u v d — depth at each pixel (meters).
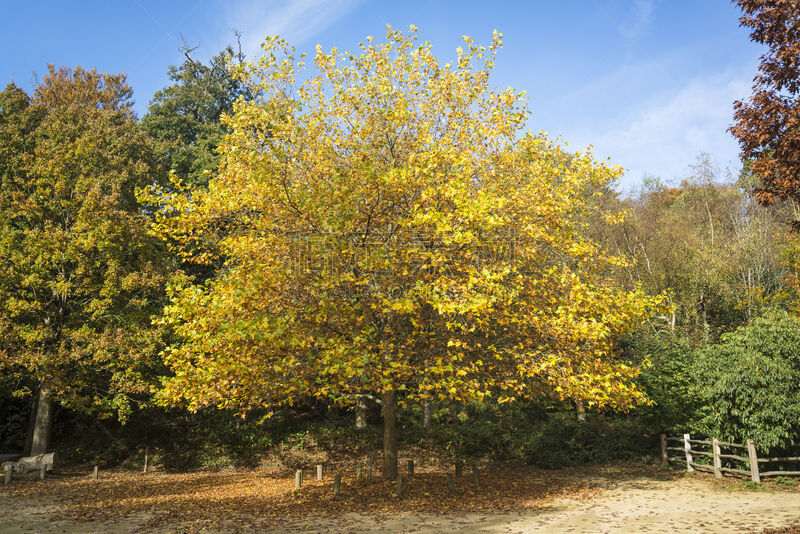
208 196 11.69
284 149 11.90
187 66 33.75
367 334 10.70
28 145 20.42
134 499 13.79
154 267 19.27
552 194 11.59
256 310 10.76
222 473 19.97
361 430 23.89
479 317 10.73
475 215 10.11
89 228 18.05
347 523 10.38
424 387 10.54
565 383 11.14
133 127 24.66
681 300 27.66
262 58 13.13
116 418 23.44
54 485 16.42
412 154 11.49
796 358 14.32
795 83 13.02
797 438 14.20
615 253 29.38
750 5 13.37
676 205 39.53
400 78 13.31
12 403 23.41
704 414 15.95
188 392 11.14
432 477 16.03
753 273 29.75
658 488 13.86
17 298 18.16
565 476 16.89
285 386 11.03
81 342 18.19
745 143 13.42
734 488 13.23
